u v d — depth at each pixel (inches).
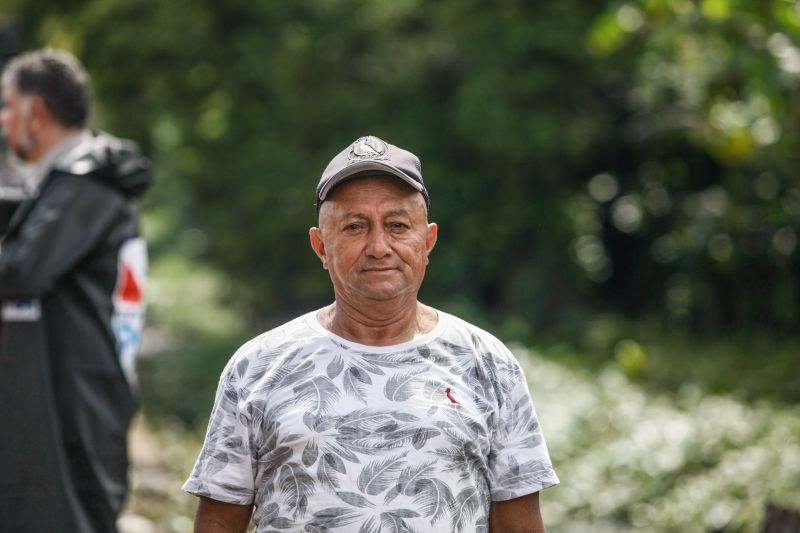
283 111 837.2
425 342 145.9
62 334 225.1
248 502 147.5
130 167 233.9
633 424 495.8
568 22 720.3
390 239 142.6
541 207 792.9
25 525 219.3
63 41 774.5
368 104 839.1
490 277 853.2
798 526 237.1
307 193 837.8
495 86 739.4
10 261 217.5
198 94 809.5
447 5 775.1
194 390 679.7
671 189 806.5
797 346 659.4
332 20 833.5
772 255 692.7
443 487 139.9
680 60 395.2
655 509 407.5
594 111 765.9
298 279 892.0
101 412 227.9
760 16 301.1
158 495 419.2
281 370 144.6
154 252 1507.1
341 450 139.6
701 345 689.0
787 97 327.9
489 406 145.0
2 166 249.1
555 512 418.9
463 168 816.3
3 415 221.1
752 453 426.3
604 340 717.9
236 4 813.9
